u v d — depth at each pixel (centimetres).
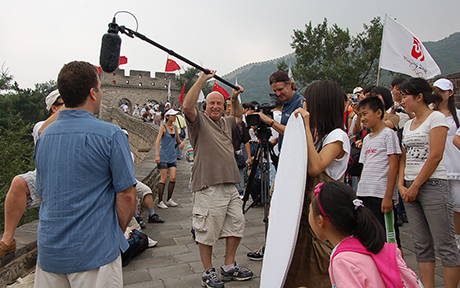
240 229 313
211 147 304
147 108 3481
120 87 4716
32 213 1263
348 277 143
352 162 361
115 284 185
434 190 254
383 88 364
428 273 261
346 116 489
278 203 195
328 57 2745
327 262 188
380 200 279
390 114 379
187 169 1166
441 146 248
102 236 179
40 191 183
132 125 2662
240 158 594
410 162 271
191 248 420
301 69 2692
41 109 3900
